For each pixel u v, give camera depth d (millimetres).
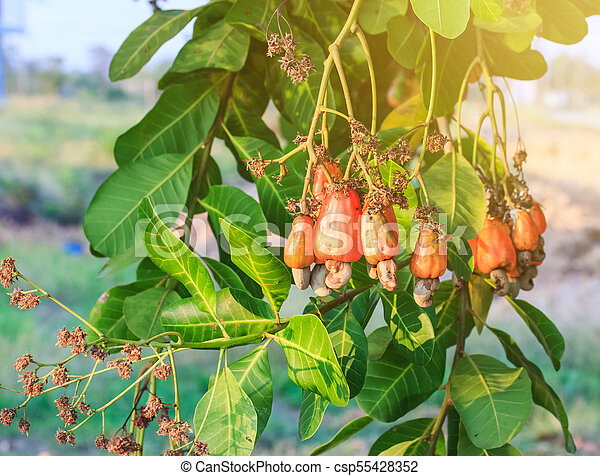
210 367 3619
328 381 626
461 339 829
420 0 587
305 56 619
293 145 800
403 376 818
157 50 823
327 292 596
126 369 612
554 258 4629
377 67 901
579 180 5312
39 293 663
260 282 652
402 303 728
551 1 792
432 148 646
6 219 5660
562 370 3486
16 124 7348
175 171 828
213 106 879
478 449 800
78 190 6152
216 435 653
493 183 744
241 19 788
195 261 650
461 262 710
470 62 791
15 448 2920
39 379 614
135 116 8039
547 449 2922
